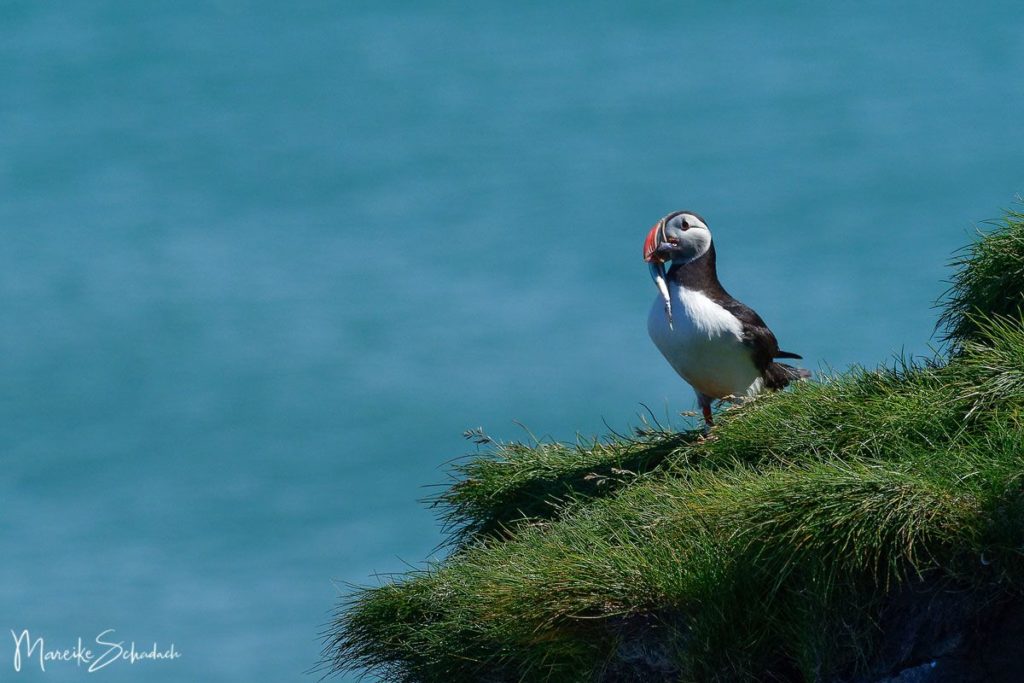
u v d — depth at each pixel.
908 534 9.90
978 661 9.65
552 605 11.02
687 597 10.68
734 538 10.59
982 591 9.80
